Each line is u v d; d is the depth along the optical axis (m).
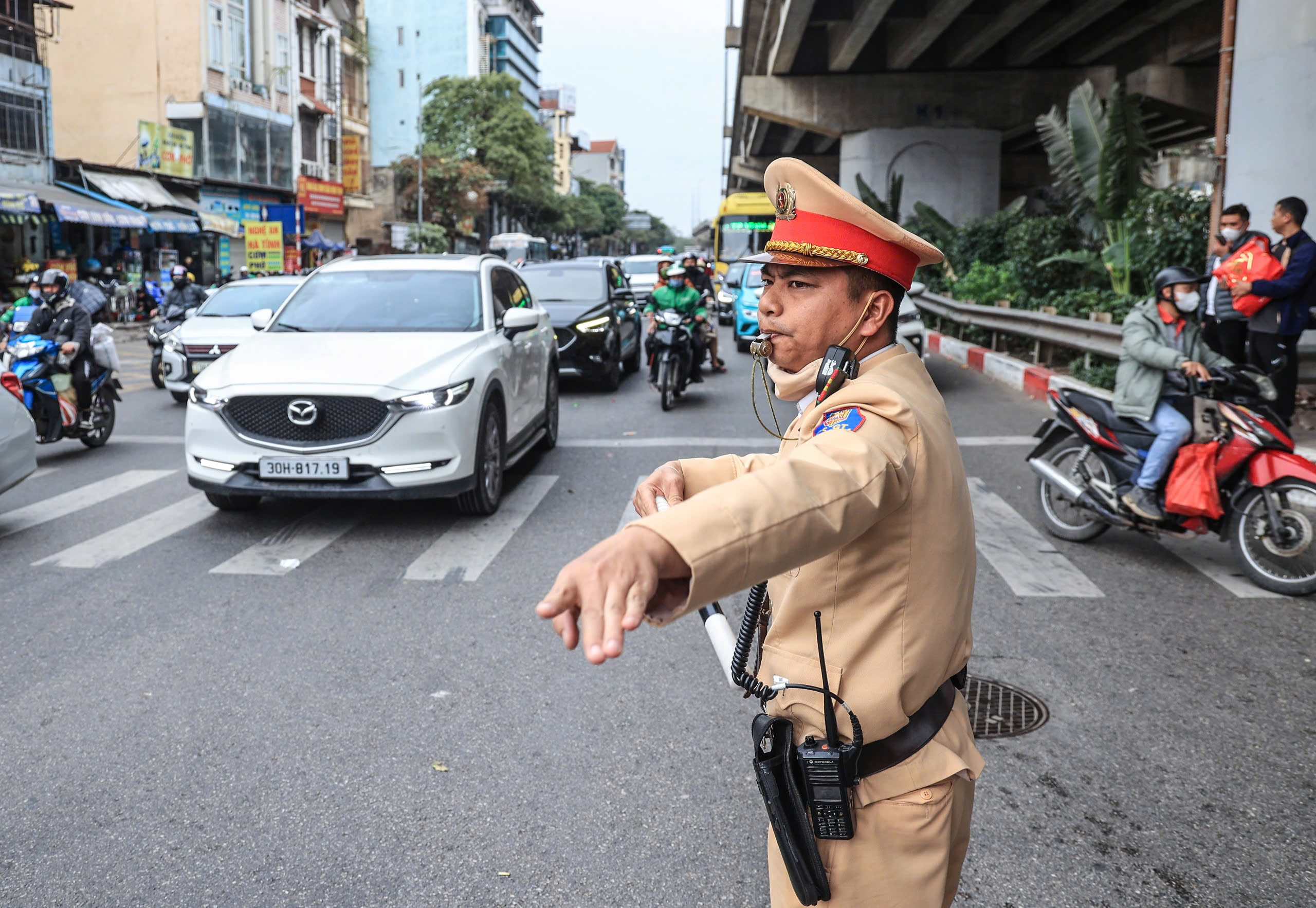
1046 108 26.97
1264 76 9.67
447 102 67.31
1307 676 3.98
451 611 4.79
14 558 5.71
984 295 16.64
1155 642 4.34
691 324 11.85
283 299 12.62
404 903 2.61
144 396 12.89
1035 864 2.76
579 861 2.78
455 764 3.32
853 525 1.11
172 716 3.70
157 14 31.92
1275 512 4.83
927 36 22.41
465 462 6.14
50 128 25.09
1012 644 4.31
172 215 28.36
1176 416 5.24
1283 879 2.69
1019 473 7.60
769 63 27.19
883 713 1.32
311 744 3.47
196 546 5.92
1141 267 13.03
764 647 1.43
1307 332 9.25
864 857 1.37
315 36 41.47
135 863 2.79
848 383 1.34
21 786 3.21
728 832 2.91
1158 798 3.09
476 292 7.36
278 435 5.95
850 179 27.94
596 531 6.21
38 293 8.88
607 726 3.59
